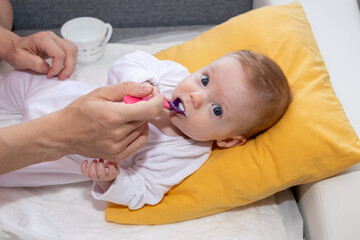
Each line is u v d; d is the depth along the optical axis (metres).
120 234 1.02
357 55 1.14
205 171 1.03
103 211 1.08
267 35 1.15
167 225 1.05
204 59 1.22
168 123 1.07
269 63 0.98
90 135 0.77
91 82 1.37
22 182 1.06
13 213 1.02
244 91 0.93
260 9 1.22
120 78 1.08
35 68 1.08
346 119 0.94
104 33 1.41
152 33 1.64
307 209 1.00
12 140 0.80
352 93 1.04
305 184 1.01
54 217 1.04
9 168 0.87
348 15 1.25
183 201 1.02
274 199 1.10
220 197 1.00
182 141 1.06
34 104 1.07
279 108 0.97
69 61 1.12
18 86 1.13
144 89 0.80
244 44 1.18
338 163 0.89
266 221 1.05
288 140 0.94
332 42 1.17
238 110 0.94
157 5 1.59
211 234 1.02
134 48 1.51
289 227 1.04
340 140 0.90
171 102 0.98
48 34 1.10
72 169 1.06
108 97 0.79
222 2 1.60
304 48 1.09
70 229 1.02
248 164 0.98
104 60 1.46
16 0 1.51
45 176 1.07
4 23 1.34
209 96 0.95
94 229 1.03
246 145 1.02
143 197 1.01
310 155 0.90
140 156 1.05
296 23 1.16
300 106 0.97
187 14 1.63
